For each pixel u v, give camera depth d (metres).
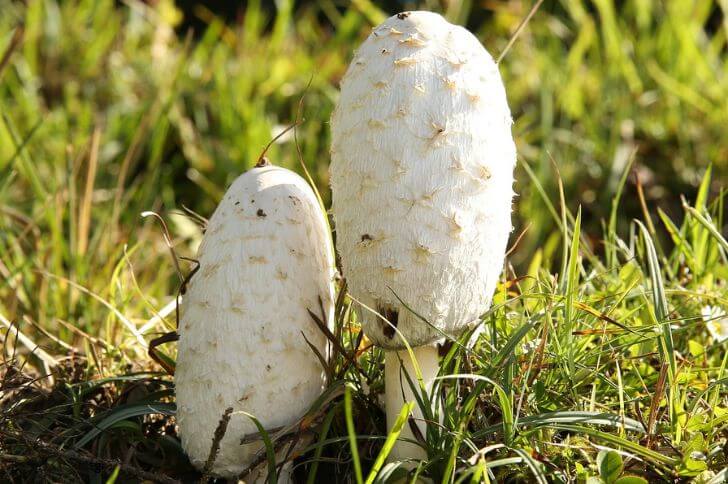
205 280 0.70
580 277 0.85
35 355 0.80
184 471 0.73
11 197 1.11
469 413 0.70
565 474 0.70
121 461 0.73
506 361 0.72
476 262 0.68
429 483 0.70
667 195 1.22
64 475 0.73
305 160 1.25
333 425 0.73
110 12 1.75
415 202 0.68
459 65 0.68
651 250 0.73
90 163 0.92
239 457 0.70
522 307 0.77
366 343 0.76
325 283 0.71
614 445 0.72
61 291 0.89
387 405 0.71
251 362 0.69
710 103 1.27
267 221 0.69
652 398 0.72
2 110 0.98
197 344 0.70
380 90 0.68
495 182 0.68
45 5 1.58
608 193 1.20
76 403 0.75
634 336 0.76
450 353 0.70
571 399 0.73
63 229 1.02
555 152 1.25
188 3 2.17
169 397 0.77
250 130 1.27
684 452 0.70
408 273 0.68
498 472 0.71
